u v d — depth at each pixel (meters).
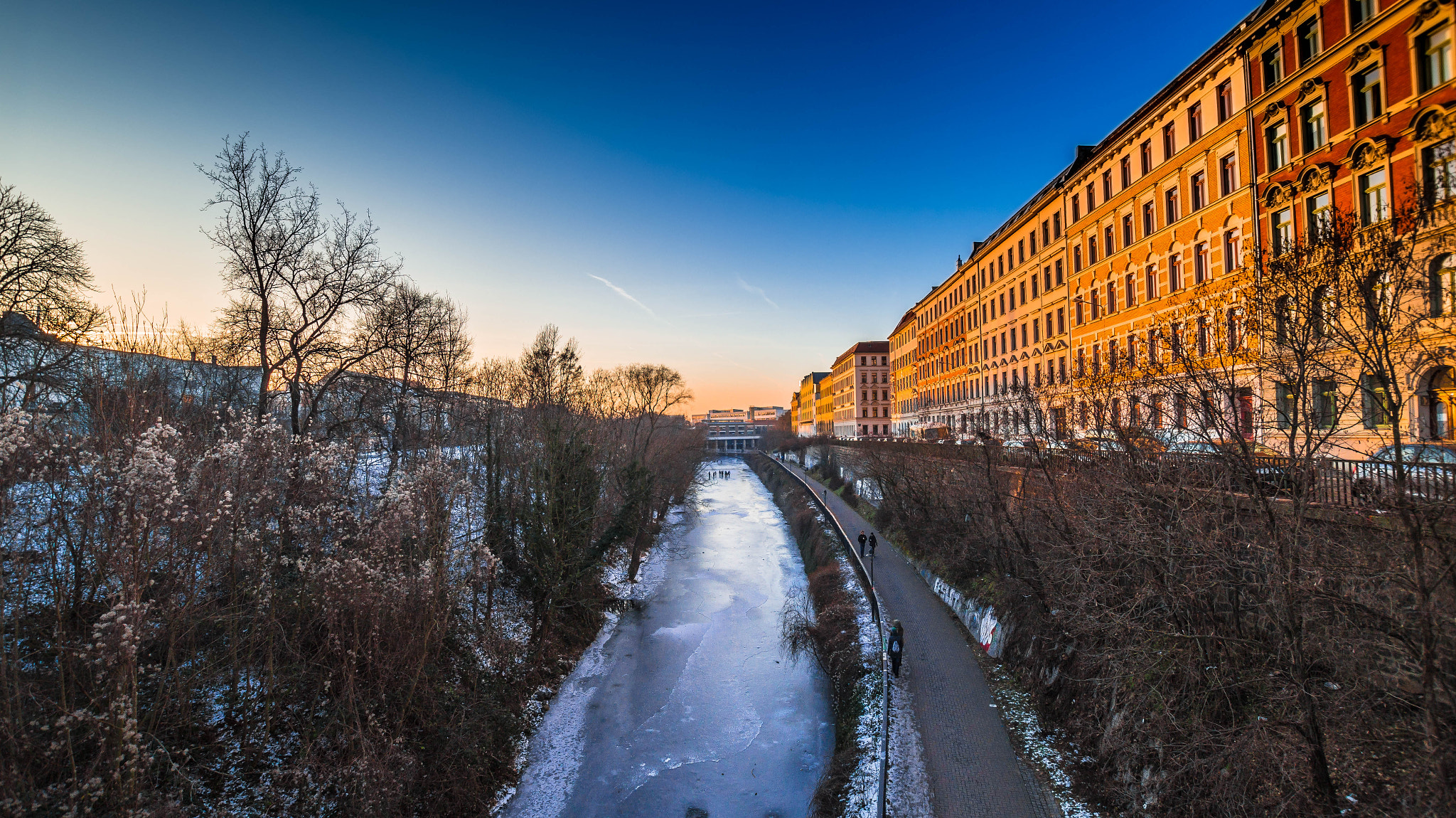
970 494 24.95
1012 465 22.47
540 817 16.08
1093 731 14.10
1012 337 44.28
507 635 22.19
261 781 12.95
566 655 24.91
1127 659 12.51
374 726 13.98
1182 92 26.98
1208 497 11.26
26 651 11.48
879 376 102.19
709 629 29.16
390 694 15.60
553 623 25.02
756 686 23.16
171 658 11.95
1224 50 24.59
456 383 34.66
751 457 130.50
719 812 16.08
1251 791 9.98
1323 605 9.38
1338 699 8.88
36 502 11.98
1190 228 26.56
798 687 22.78
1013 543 20.83
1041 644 17.69
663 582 37.06
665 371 68.31
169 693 11.92
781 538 49.91
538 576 22.84
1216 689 11.23
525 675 21.80
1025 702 16.98
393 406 27.16
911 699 17.58
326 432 24.16
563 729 20.17
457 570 20.27
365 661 15.38
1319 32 20.94
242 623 15.05
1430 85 17.55
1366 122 19.19
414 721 16.19
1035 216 40.41
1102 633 14.60
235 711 13.66
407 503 16.09
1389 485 9.24
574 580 23.78
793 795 16.48
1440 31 17.34
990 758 14.65
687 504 62.75
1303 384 10.08
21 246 19.36
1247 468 10.11
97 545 12.22
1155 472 12.61
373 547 15.75
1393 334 9.55
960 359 54.59
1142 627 11.51
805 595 32.09
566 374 38.25
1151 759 12.18
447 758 15.82
